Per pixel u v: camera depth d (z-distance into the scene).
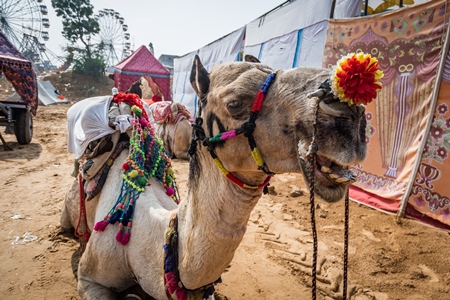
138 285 2.59
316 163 1.30
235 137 1.56
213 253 1.76
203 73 1.77
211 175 1.73
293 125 1.36
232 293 3.23
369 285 3.46
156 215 2.29
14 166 7.40
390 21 5.47
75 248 3.93
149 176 2.82
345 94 1.17
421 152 5.02
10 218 4.64
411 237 4.50
